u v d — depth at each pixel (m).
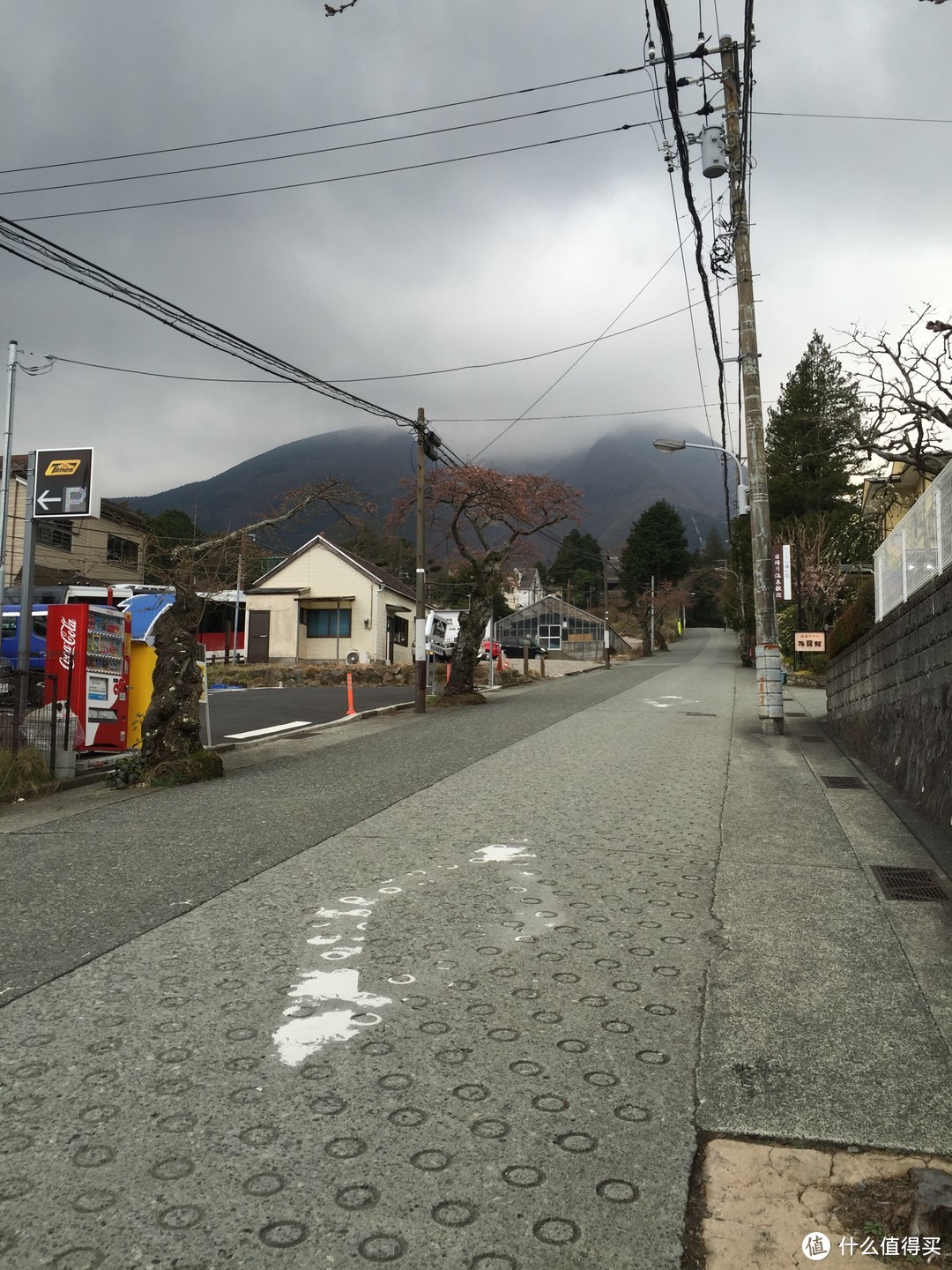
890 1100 3.47
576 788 10.41
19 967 4.88
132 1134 3.21
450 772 11.61
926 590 9.20
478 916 5.74
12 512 31.95
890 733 11.12
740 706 21.78
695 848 7.58
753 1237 2.68
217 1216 2.75
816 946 5.20
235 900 6.10
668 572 98.12
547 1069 3.71
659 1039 4.00
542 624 68.44
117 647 13.71
